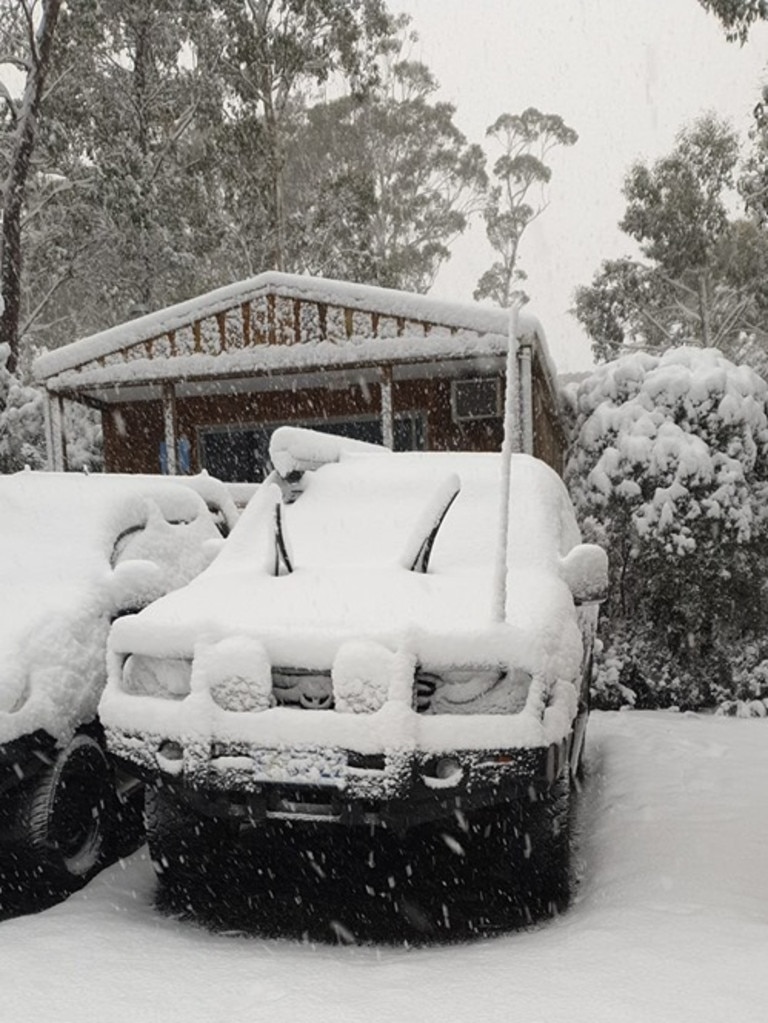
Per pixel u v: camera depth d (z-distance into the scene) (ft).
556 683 11.54
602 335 108.99
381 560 14.88
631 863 12.76
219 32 80.28
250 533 16.15
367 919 11.80
